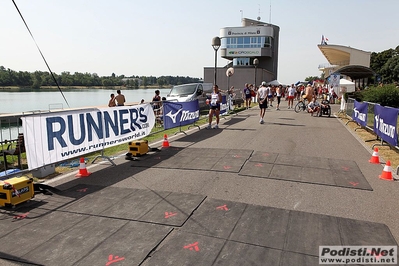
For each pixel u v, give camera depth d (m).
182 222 3.80
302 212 4.12
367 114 10.39
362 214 4.07
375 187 5.18
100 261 2.99
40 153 5.34
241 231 3.57
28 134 5.11
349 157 7.26
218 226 3.69
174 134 10.86
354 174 5.86
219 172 6.02
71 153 6.02
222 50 62.66
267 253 3.11
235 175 5.82
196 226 3.70
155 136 10.60
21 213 4.15
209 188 5.09
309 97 17.91
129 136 7.95
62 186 5.28
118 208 4.27
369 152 7.82
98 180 5.60
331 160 6.95
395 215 4.05
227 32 61.72
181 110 11.10
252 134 10.66
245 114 18.14
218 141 9.38
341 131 11.31
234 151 7.87
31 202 4.53
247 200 4.56
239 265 2.91
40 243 3.35
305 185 5.25
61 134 5.77
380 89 20.42
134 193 4.86
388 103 19.83
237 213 4.07
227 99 18.05
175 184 5.31
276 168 6.27
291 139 9.64
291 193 4.86
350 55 47.19
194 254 3.09
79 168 6.27
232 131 11.41
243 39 61.16
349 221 3.85
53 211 4.20
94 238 3.43
